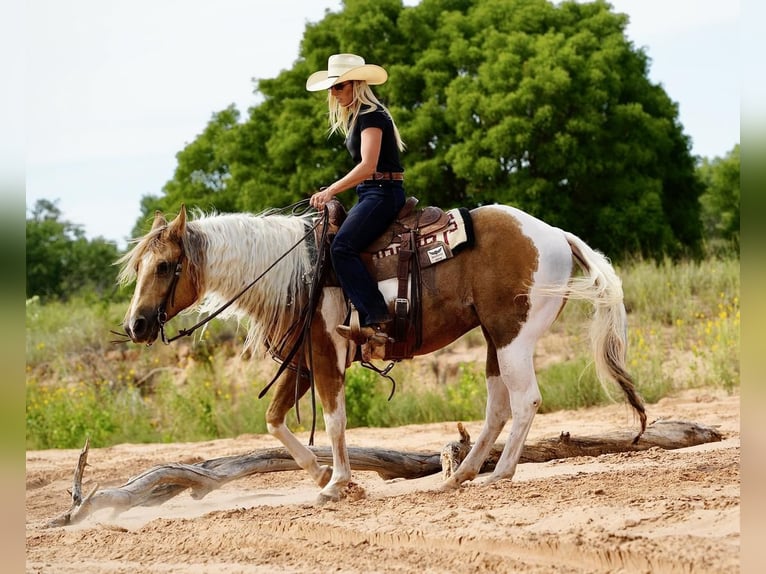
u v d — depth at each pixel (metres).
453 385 16.69
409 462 9.12
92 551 6.47
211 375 18.34
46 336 21.45
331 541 6.17
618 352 7.44
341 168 28.66
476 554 5.48
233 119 34.69
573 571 5.07
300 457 7.78
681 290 19.33
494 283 7.31
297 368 7.38
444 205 29.17
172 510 8.30
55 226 46.88
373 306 7.22
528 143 26.89
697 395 14.10
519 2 31.48
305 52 31.84
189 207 32.06
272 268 7.56
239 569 5.62
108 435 15.72
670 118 31.33
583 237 28.02
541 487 7.03
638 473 7.43
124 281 7.74
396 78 29.44
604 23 30.41
